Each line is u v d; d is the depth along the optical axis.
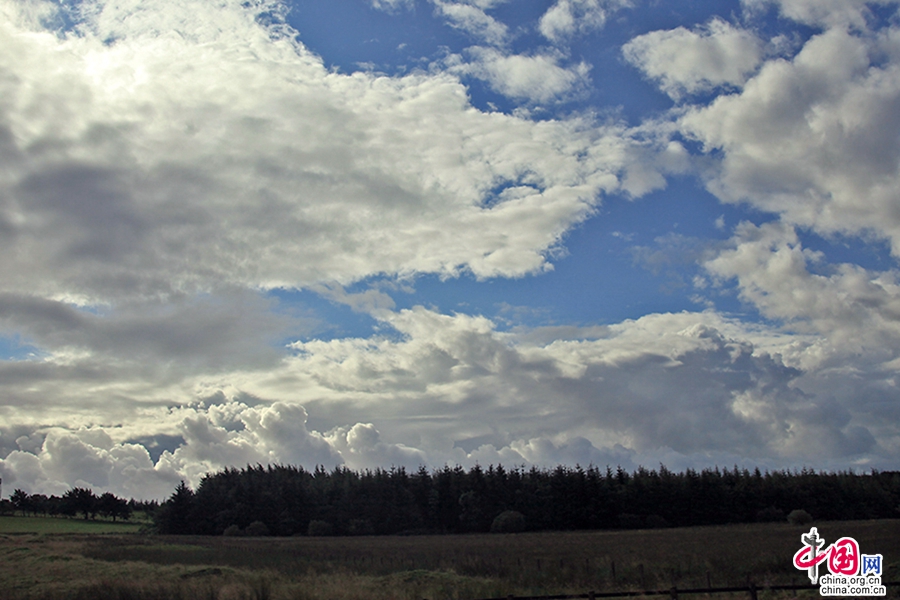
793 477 128.12
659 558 43.69
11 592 32.78
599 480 121.31
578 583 32.16
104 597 28.72
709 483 118.88
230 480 142.88
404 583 33.50
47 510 181.00
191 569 40.50
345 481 135.50
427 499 133.12
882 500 124.19
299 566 43.47
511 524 114.88
